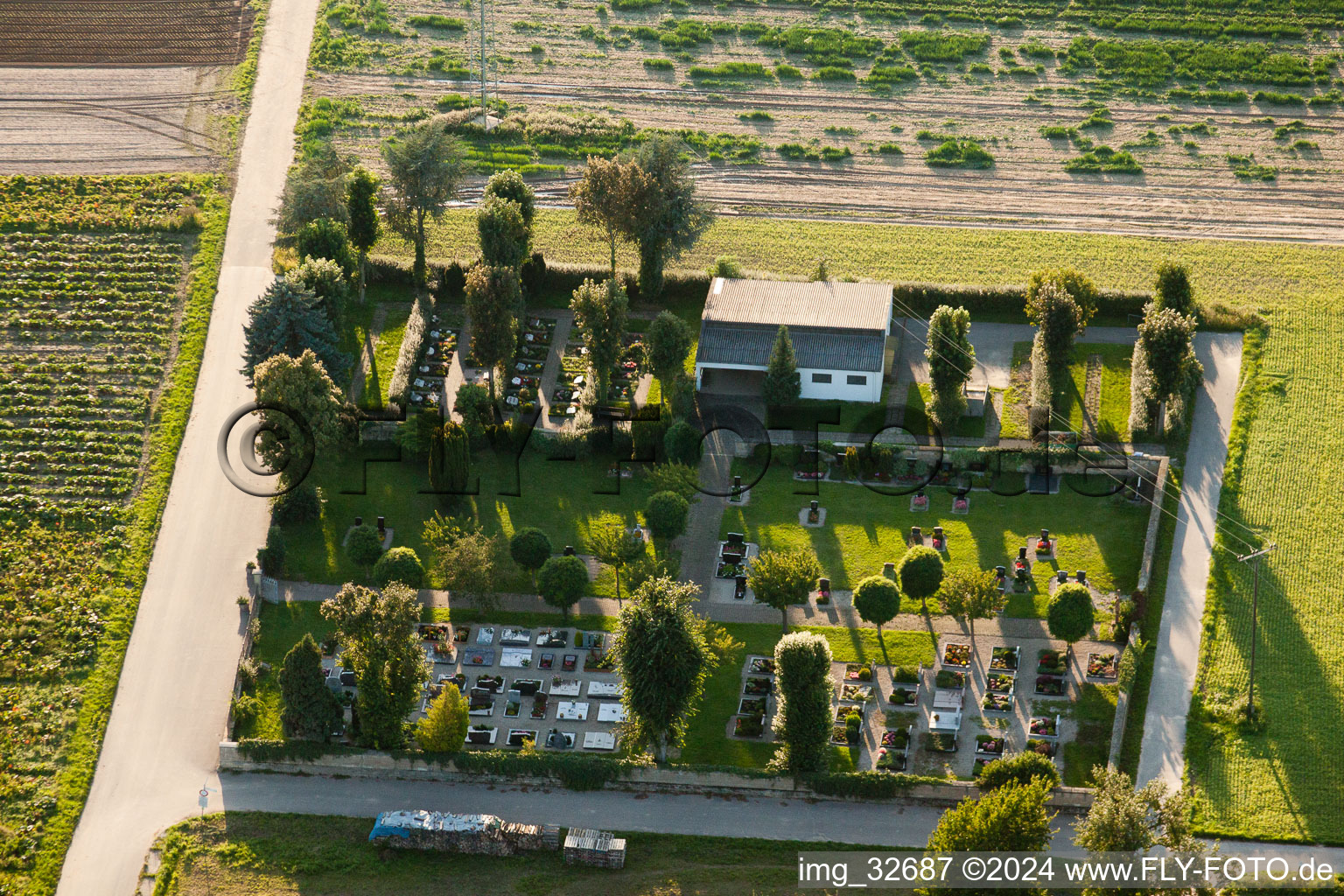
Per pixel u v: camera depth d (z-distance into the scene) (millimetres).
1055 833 92938
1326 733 103312
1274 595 114312
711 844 97375
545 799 101062
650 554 120812
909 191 169625
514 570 119375
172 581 119250
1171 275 137625
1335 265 154125
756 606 116125
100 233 157875
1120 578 116562
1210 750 102562
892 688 108562
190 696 109875
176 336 144375
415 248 154750
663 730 100625
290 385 122250
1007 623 113250
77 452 131125
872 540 121625
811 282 143500
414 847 97125
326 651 112375
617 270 151750
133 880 96812
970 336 142750
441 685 109250
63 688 110250
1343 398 134125
